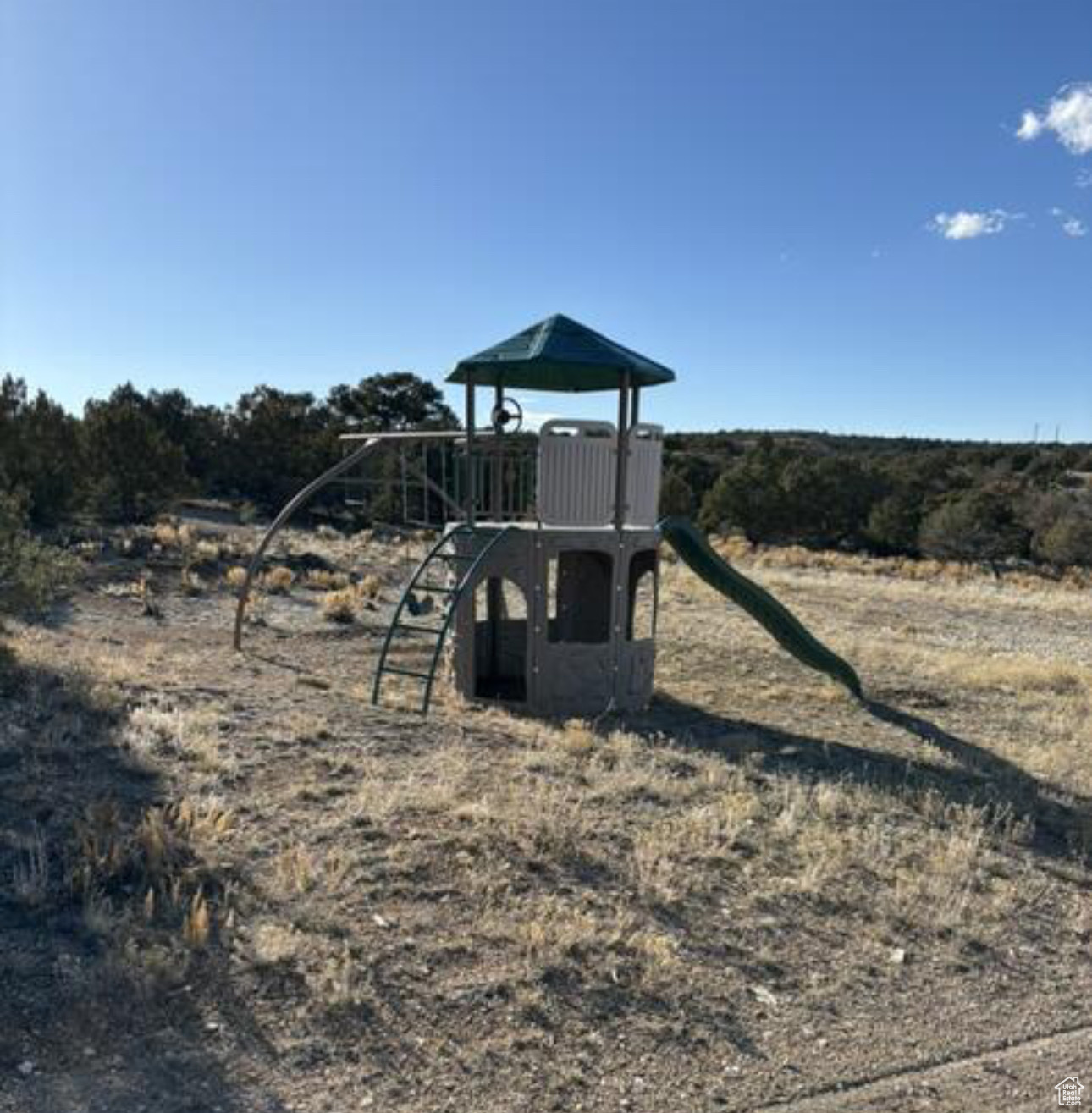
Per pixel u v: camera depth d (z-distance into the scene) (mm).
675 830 5211
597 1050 3328
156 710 6516
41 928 3666
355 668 9781
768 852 5066
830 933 4301
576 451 8359
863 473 43375
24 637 9227
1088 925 4613
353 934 3844
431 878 4379
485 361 8203
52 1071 2939
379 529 24391
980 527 38156
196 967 3502
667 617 14398
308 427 36281
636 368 8258
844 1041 3512
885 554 41406
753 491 40969
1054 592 24500
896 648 12562
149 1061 3031
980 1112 3162
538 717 8047
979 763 7320
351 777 5645
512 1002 3523
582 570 10445
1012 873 5188
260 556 10438
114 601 12938
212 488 34250
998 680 10812
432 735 6812
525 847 4742
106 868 4066
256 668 9172
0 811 4562
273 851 4500
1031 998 3924
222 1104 2883
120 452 22938
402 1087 3047
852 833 5449
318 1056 3141
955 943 4312
